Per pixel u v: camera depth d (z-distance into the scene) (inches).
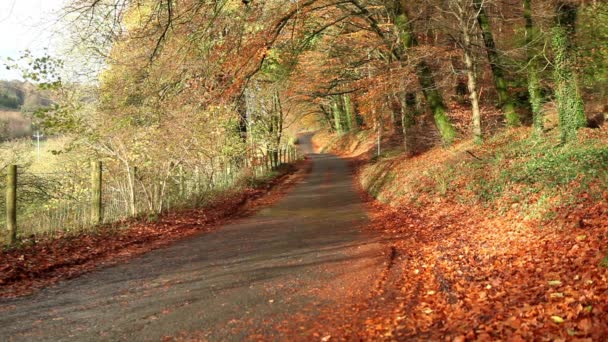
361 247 413.4
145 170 605.9
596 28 645.9
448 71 884.0
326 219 603.5
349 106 2402.8
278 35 644.7
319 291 283.3
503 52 761.0
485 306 229.5
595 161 428.5
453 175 655.1
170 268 351.9
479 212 498.6
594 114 601.6
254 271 335.0
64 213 530.3
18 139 724.0
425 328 216.8
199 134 666.8
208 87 597.3
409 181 745.6
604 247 267.9
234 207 749.3
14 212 407.8
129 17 469.4
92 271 345.4
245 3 525.0
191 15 482.9
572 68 565.9
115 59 561.3
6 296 281.6
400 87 888.3
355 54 1045.8
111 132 556.1
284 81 833.5
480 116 845.8
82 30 432.1
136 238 470.9
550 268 265.7
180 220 582.2
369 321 231.5
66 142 613.3
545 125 682.8
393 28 910.4
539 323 191.8
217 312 247.0
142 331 221.1
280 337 212.7
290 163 1846.7
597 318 181.6
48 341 210.1
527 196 454.9
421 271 323.0
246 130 1054.4
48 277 327.0
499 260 312.8
